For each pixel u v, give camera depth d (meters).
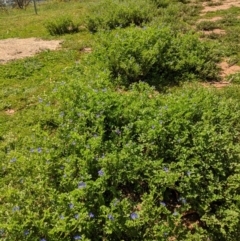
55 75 8.48
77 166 4.47
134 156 4.46
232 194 4.21
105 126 5.29
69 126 5.28
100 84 6.42
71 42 10.90
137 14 12.02
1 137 6.16
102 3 14.70
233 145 4.85
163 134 4.64
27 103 7.28
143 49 7.80
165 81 7.70
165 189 4.23
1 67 9.17
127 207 3.90
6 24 14.73
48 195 4.13
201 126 4.77
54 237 3.62
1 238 3.75
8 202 4.44
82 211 3.74
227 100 6.21
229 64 8.47
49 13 16.66
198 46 8.55
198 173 4.31
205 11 13.39
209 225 4.03
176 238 3.85
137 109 5.25
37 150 4.73
